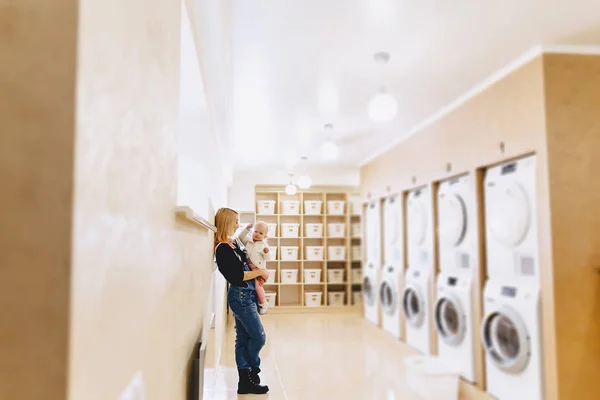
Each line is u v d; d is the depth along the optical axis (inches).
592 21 101.8
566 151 113.7
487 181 143.9
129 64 25.9
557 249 112.1
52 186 17.5
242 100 157.6
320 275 331.6
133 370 27.5
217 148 170.2
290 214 330.6
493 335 134.4
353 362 186.9
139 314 29.1
